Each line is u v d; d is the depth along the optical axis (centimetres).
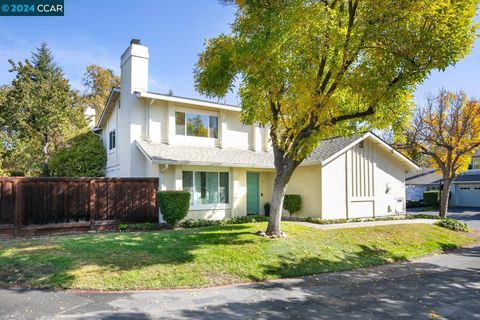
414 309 599
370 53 925
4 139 2542
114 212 1375
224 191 1722
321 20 848
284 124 1071
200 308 579
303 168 1761
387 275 850
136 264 776
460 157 2016
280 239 1035
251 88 1018
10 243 959
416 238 1277
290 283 756
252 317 543
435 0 788
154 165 1545
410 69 834
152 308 571
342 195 1742
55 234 1221
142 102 1647
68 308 560
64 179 1274
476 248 1278
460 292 707
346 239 1148
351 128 1122
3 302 580
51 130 2505
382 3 830
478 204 3322
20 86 2498
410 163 2019
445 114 1984
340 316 557
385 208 1939
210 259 830
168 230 1282
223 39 1105
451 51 794
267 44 859
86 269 734
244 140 1938
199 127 1772
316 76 966
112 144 1967
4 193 1162
